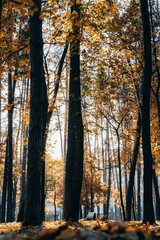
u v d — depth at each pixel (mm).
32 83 10023
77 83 13164
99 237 2242
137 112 22859
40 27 10406
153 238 2801
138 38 17344
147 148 10492
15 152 30828
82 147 12953
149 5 18016
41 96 10047
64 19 10430
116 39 16031
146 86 10688
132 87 21781
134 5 17500
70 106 14781
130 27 17516
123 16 17031
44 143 14695
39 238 2486
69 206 13484
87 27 11016
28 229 7375
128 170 27531
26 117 16484
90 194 41500
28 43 11344
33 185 9539
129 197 22422
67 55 20172
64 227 2770
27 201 9492
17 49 11398
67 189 13828
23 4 9414
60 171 46531
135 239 2395
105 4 10445
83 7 10758
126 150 26672
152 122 21859
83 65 14445
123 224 2883
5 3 10828
